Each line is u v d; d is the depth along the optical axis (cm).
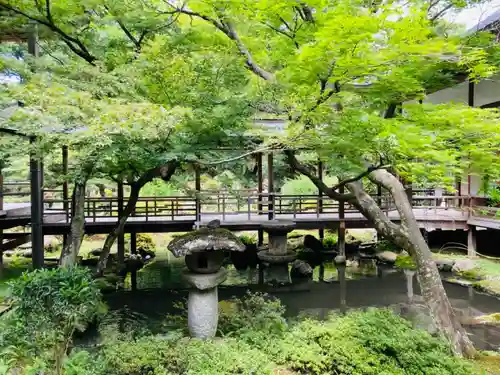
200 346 517
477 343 607
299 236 1512
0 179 995
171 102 654
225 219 1141
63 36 650
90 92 542
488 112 498
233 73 655
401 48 370
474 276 962
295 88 507
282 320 614
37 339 408
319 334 538
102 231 1068
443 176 502
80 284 430
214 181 1302
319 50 384
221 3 555
